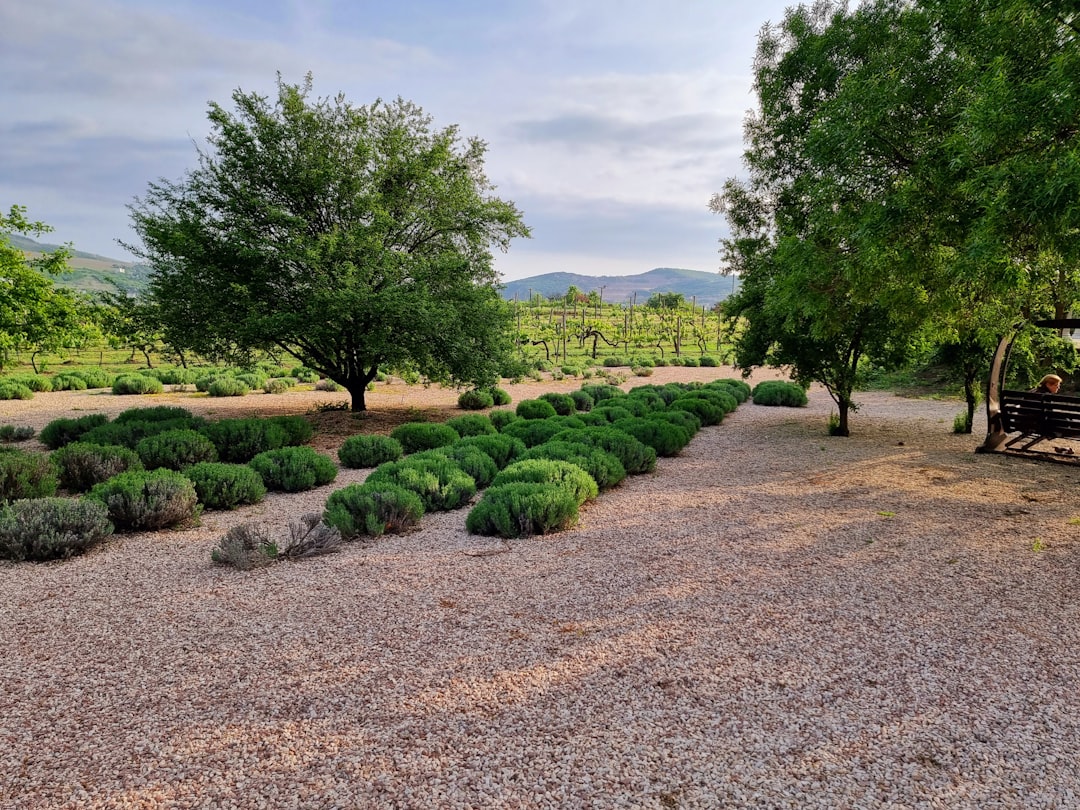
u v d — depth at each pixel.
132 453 7.98
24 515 5.15
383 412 15.66
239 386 20.39
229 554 4.80
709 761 2.40
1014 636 3.46
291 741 2.55
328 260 11.98
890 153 6.11
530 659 3.25
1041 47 4.89
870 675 3.05
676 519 6.08
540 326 60.19
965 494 6.84
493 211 14.48
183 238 11.66
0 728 2.66
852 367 11.50
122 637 3.56
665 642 3.44
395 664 3.21
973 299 7.82
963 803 2.16
